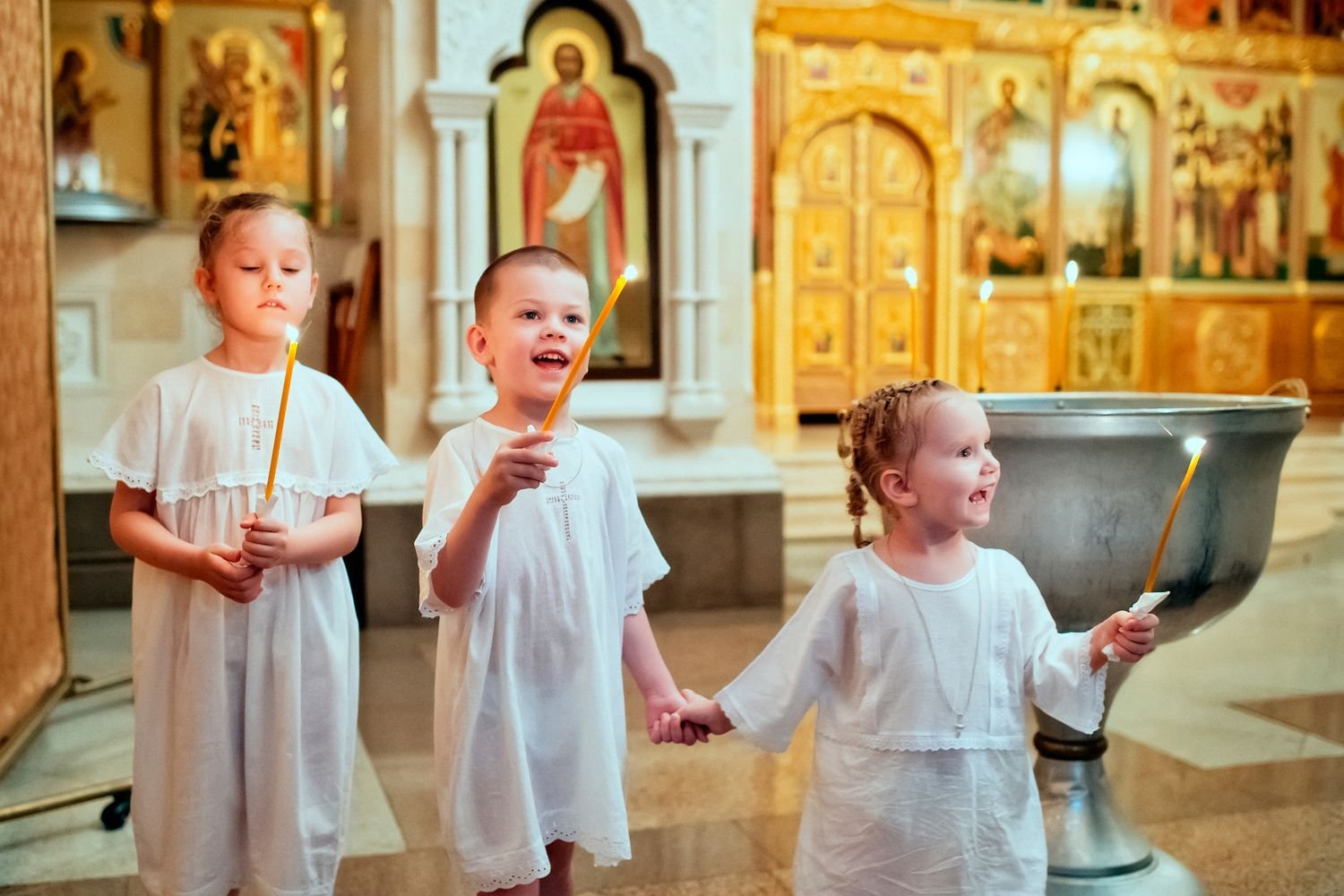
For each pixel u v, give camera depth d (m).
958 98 12.80
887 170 12.84
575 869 2.66
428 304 5.37
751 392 5.77
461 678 1.77
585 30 5.60
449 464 1.82
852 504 1.99
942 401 1.81
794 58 12.38
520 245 5.59
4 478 3.34
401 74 5.30
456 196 5.32
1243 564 2.29
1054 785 2.45
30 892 2.57
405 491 5.22
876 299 12.88
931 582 1.85
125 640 5.00
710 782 3.23
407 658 4.62
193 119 8.84
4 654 3.34
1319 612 5.53
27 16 3.57
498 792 1.76
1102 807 2.44
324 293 6.11
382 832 2.91
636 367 5.65
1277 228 13.95
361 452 2.08
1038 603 1.91
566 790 1.81
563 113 5.61
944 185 12.80
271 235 1.97
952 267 12.87
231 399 1.98
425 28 5.32
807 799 1.91
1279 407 2.25
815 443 10.55
